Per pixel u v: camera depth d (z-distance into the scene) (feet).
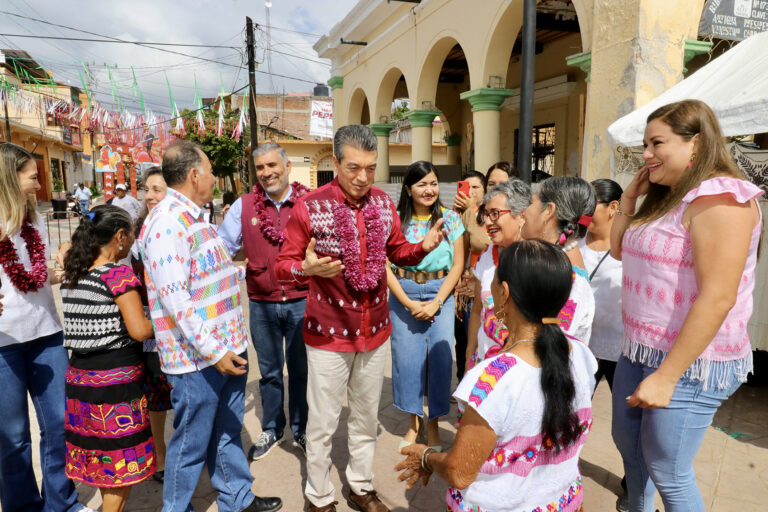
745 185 5.08
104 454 7.37
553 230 6.42
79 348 7.22
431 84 33.14
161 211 7.09
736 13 17.71
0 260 7.47
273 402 10.82
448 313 10.40
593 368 4.83
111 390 7.29
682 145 5.59
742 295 5.67
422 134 33.99
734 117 11.00
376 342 8.06
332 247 7.61
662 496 6.09
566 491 4.75
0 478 7.88
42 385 8.15
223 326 7.53
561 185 6.35
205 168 7.65
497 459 4.44
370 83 41.60
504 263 4.58
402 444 10.89
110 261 7.77
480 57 26.37
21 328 7.69
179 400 7.39
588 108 18.95
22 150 7.85
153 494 9.35
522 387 4.29
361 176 7.36
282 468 10.17
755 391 13.44
